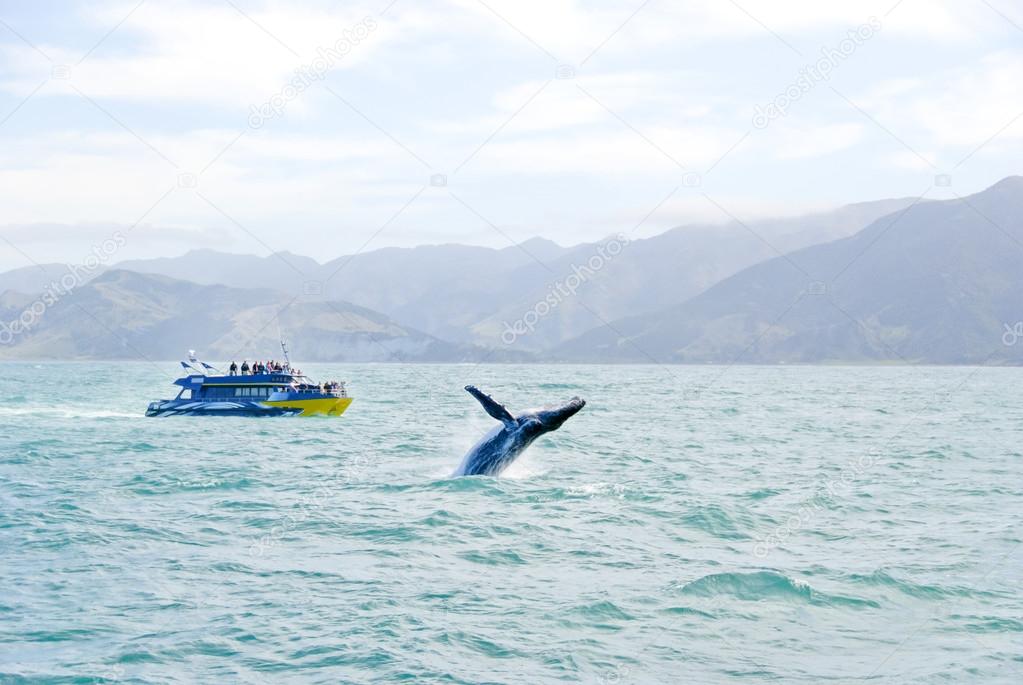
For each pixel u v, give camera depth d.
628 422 83.75
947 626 21.14
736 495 38.62
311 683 17.86
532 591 23.69
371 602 22.69
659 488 39.97
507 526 31.20
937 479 44.50
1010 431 76.75
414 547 28.27
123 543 28.89
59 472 46.06
